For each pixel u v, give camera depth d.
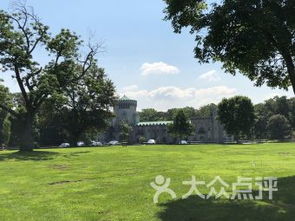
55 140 128.00
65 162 34.41
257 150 50.25
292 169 24.41
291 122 169.62
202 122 173.50
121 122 168.75
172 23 18.81
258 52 17.86
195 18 18.31
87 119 95.50
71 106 94.56
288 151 47.19
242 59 18.17
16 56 50.09
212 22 16.31
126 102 174.62
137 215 12.28
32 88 52.34
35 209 13.59
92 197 15.57
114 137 167.62
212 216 11.94
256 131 162.12
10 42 50.22
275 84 21.03
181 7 18.02
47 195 16.44
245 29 16.36
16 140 126.38
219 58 18.39
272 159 33.66
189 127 148.25
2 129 124.00
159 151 48.34
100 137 164.00
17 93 60.16
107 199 15.02
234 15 16.06
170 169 26.03
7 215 12.77
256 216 11.83
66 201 14.87
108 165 30.34
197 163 30.50
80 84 58.12
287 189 16.16
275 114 166.50
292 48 17.20
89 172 25.55
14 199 15.66
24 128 53.28
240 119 125.31
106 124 100.25
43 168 29.22
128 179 21.00
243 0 15.92
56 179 22.27
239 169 24.97
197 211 12.56
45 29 52.28
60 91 53.25
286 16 16.73
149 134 173.88
